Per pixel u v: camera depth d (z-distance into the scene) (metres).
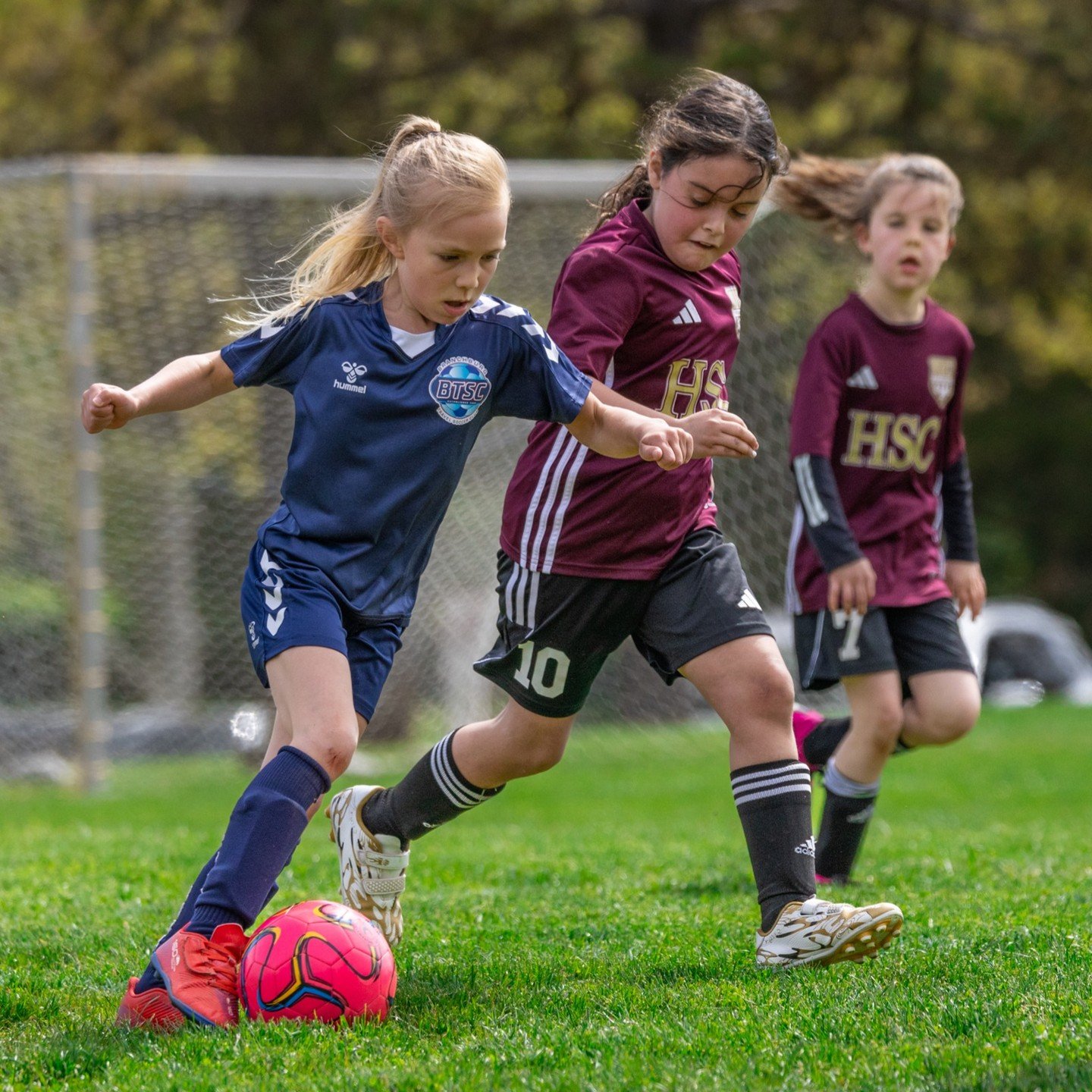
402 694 44.03
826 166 19.58
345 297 12.52
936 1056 9.75
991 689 70.81
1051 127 64.94
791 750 12.94
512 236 44.22
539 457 13.53
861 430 18.30
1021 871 19.00
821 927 12.45
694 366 13.67
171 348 44.38
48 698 43.19
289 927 11.33
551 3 61.72
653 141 13.53
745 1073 9.55
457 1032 10.99
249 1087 9.48
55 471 41.44
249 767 44.97
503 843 23.80
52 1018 11.79
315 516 12.17
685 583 13.22
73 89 60.88
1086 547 110.50
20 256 41.78
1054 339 71.62
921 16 64.06
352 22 61.16
